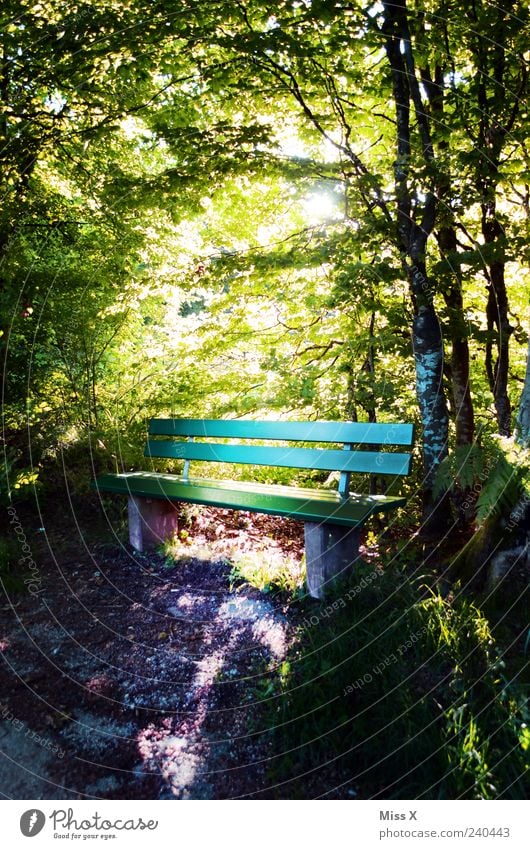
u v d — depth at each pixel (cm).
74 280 503
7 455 422
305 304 424
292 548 357
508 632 220
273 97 394
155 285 441
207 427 381
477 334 360
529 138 377
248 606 278
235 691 223
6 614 285
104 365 617
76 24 345
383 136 444
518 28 323
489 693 191
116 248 514
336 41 335
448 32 361
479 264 346
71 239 532
